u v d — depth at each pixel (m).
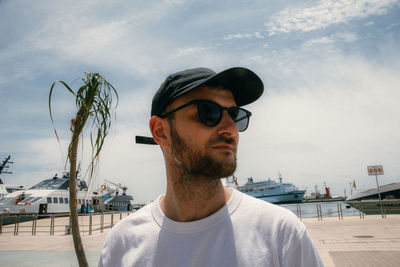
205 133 1.07
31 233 14.57
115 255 1.25
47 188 27.36
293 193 94.19
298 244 0.97
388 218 16.05
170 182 1.21
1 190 32.44
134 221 1.28
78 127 2.48
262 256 0.98
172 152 1.15
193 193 1.12
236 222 1.07
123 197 41.47
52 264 6.17
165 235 1.13
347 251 6.93
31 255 7.40
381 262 5.63
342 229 11.75
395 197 37.41
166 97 1.18
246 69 1.14
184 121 1.12
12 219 20.70
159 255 1.10
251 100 1.30
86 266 2.46
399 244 7.57
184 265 1.04
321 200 120.88
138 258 1.15
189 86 1.13
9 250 8.37
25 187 35.03
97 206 30.23
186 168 1.09
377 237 9.06
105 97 2.62
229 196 1.19
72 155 2.51
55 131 2.35
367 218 16.83
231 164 1.07
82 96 2.50
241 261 0.98
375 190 38.62
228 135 1.08
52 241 10.54
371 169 18.20
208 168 1.05
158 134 1.28
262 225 1.04
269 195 96.38
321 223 14.95
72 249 8.38
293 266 0.96
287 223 1.01
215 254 1.02
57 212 25.77
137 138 1.54
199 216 1.13
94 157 2.42
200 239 1.07
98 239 10.79
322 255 6.57
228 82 1.18
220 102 1.15
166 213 1.23
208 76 1.17
